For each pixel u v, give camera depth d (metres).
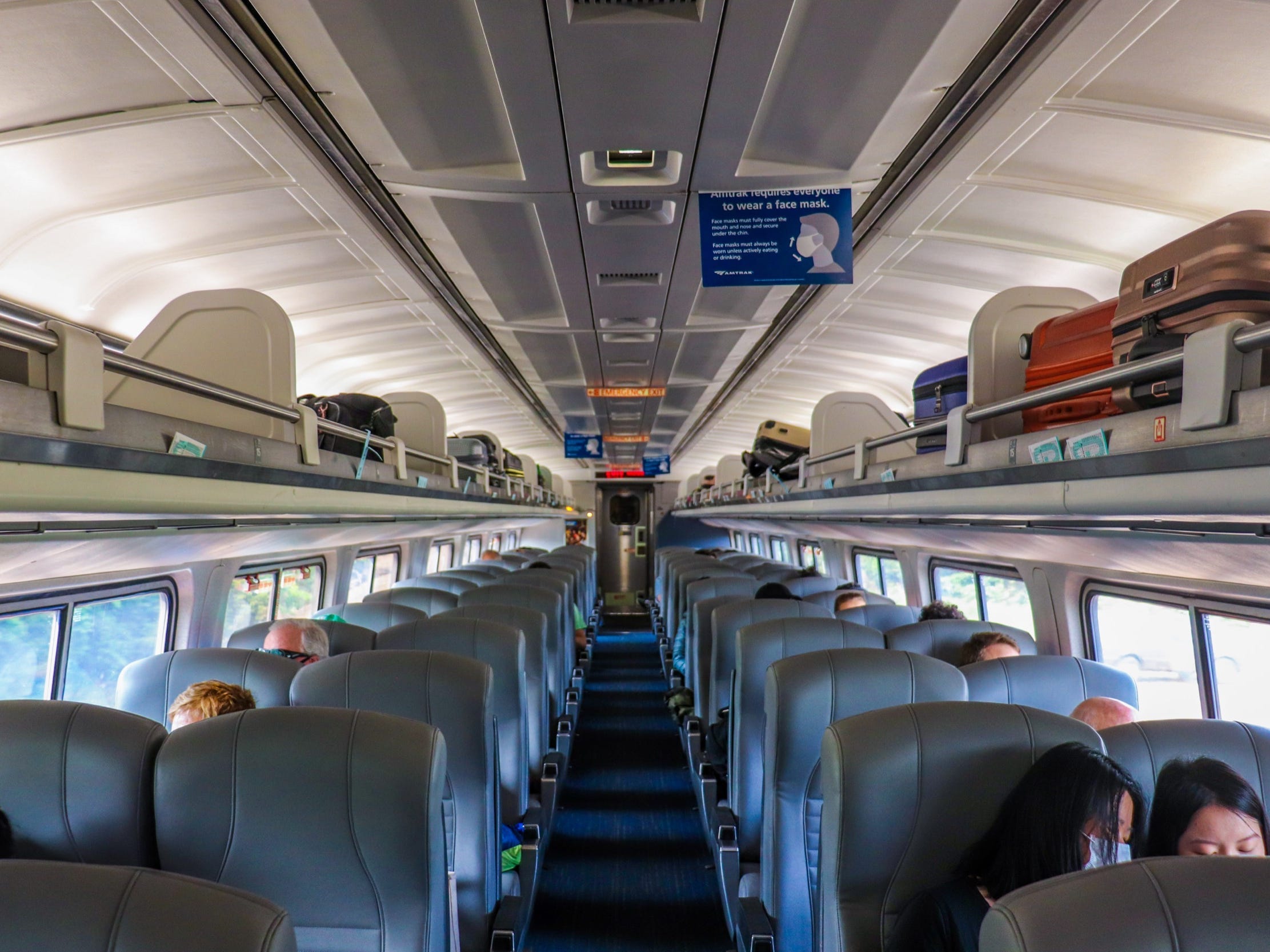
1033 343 3.47
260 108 3.98
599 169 5.24
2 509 1.77
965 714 2.34
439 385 11.91
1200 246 2.18
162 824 2.25
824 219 5.41
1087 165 4.53
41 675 4.88
